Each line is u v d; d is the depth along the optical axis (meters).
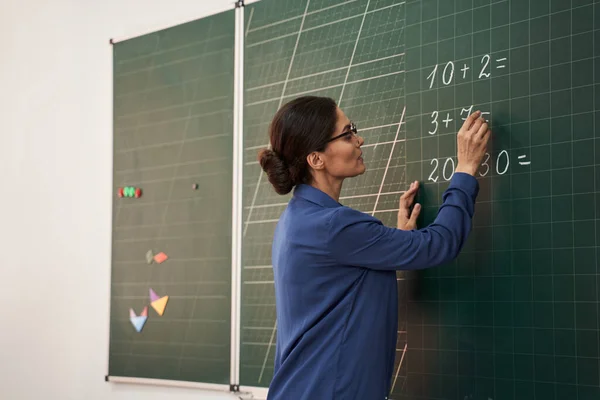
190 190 2.64
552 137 1.80
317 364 1.68
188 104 2.68
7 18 3.32
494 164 1.90
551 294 1.78
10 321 3.18
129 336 2.77
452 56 2.01
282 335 1.79
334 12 2.31
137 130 2.83
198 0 2.71
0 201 3.28
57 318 3.05
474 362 1.91
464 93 1.97
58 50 3.17
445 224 1.70
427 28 2.07
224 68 2.58
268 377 2.36
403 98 2.11
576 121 1.77
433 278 2.00
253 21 2.51
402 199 2.03
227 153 2.54
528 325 1.82
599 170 1.73
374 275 1.72
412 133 2.07
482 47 1.95
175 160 2.70
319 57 2.33
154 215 2.74
